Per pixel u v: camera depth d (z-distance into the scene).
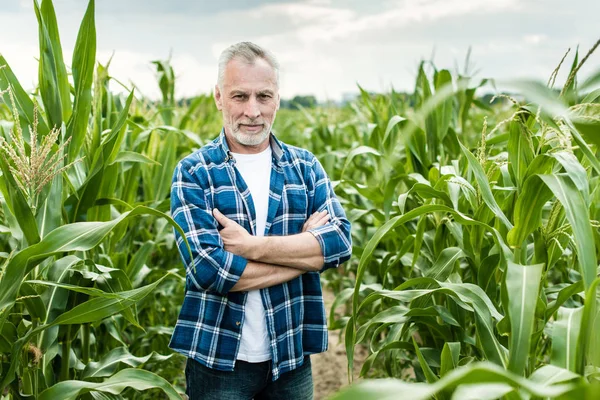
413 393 1.01
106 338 3.36
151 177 4.55
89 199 2.62
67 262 2.45
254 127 2.36
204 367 2.42
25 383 2.34
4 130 2.89
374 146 4.37
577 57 2.06
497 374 1.05
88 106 2.54
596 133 1.26
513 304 1.66
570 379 1.43
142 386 2.17
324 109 9.48
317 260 2.41
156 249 4.43
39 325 2.40
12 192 2.07
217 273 2.27
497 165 2.48
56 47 2.56
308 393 2.60
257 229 2.45
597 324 1.69
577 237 1.67
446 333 2.59
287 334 2.43
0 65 2.51
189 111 5.88
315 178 2.63
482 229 2.55
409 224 3.52
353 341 2.37
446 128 3.78
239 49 2.34
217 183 2.41
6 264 1.96
